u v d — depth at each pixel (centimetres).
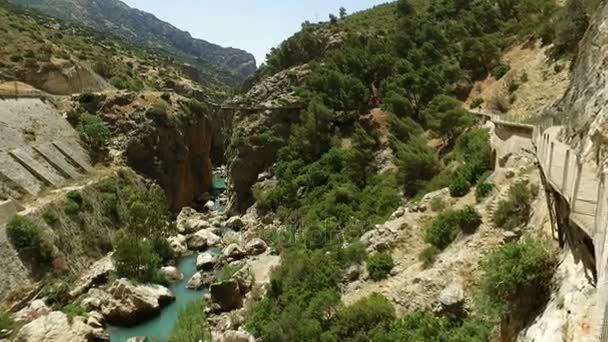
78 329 3803
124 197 6888
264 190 7275
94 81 10506
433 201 3869
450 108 5512
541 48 5803
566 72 4825
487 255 2678
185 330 3838
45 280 4738
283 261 4328
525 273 2066
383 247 3697
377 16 10088
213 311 4212
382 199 5062
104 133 8006
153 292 4622
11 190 5525
